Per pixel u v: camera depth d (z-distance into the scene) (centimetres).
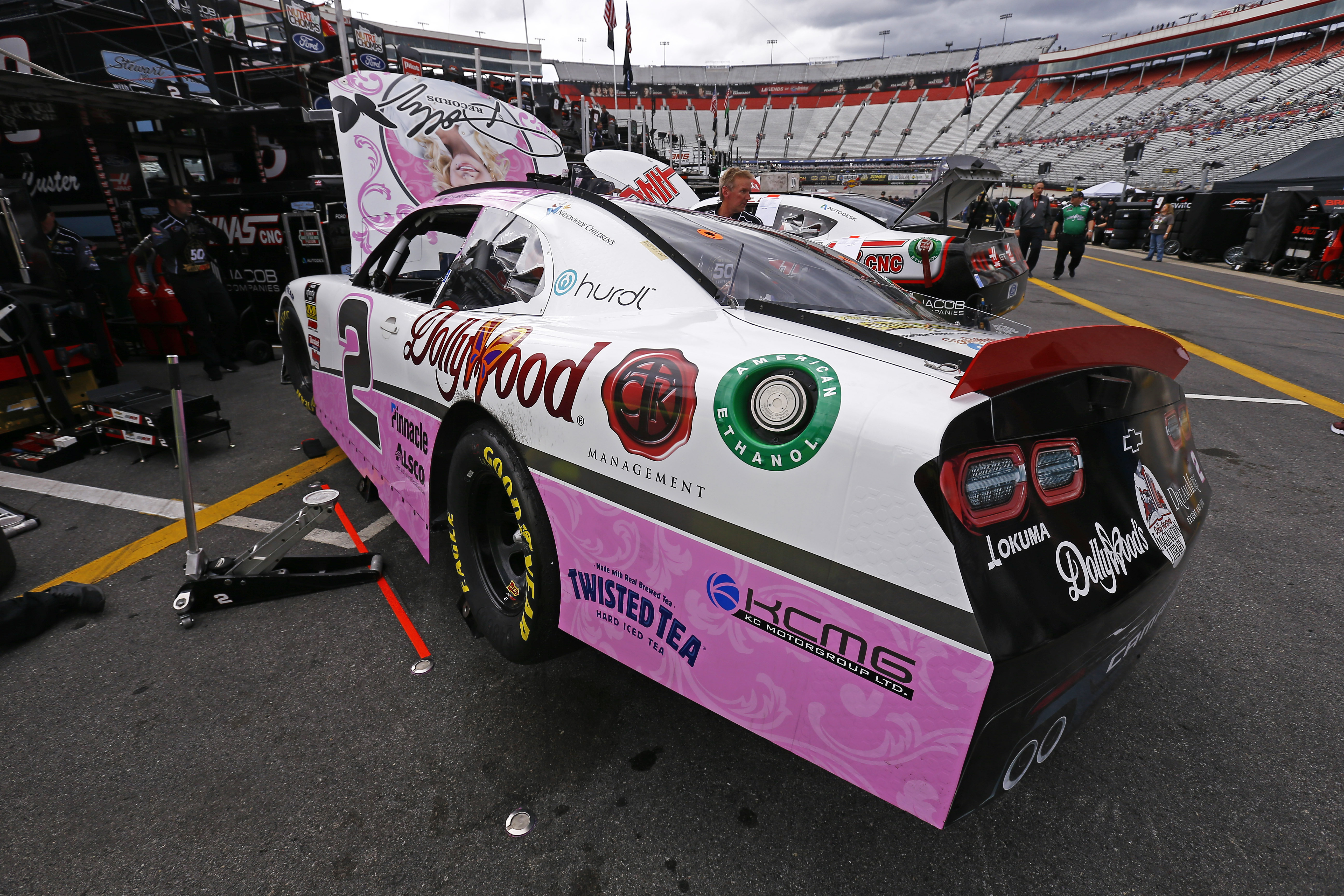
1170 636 226
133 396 369
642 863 142
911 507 104
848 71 6638
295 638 214
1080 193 1135
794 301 166
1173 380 153
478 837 147
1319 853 148
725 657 128
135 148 630
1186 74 5253
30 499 314
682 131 6712
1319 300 1004
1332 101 3928
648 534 137
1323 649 219
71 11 621
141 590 239
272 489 326
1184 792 164
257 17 787
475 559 198
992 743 107
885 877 141
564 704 187
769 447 118
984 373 106
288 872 138
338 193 560
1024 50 6134
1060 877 141
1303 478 357
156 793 156
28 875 137
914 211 618
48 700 186
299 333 336
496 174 424
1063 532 117
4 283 381
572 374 152
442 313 211
